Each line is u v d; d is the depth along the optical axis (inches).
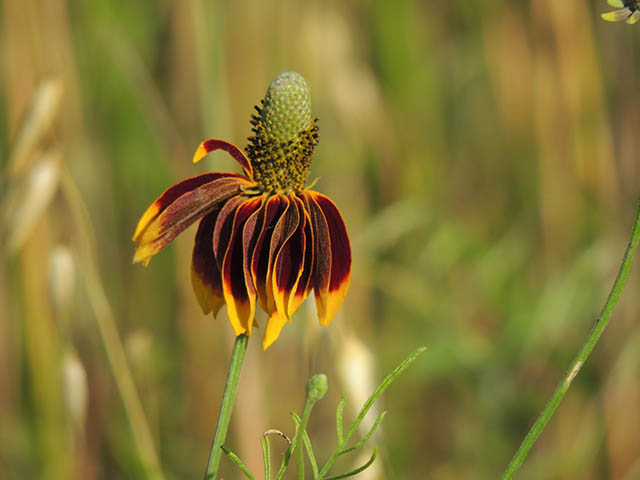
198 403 27.9
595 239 31.0
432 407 29.4
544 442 28.6
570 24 31.5
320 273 15.9
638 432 27.5
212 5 22.5
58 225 22.9
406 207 29.7
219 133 23.0
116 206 30.4
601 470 27.8
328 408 27.2
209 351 28.5
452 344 28.4
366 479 19.3
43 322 24.9
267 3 29.9
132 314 29.0
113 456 23.6
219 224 15.8
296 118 16.1
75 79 28.2
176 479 25.7
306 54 30.2
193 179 16.1
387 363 29.2
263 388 24.5
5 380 27.0
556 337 28.7
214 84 22.8
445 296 30.3
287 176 16.1
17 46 26.0
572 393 28.8
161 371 27.1
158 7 30.7
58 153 20.2
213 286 16.0
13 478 24.7
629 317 29.2
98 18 30.4
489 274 30.9
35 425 24.8
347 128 30.4
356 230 30.0
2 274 27.1
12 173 20.1
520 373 28.5
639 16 15.3
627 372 27.2
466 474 27.8
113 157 30.3
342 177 30.2
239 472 22.8
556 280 29.5
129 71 24.8
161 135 24.4
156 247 15.8
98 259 29.0
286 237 15.7
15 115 25.4
